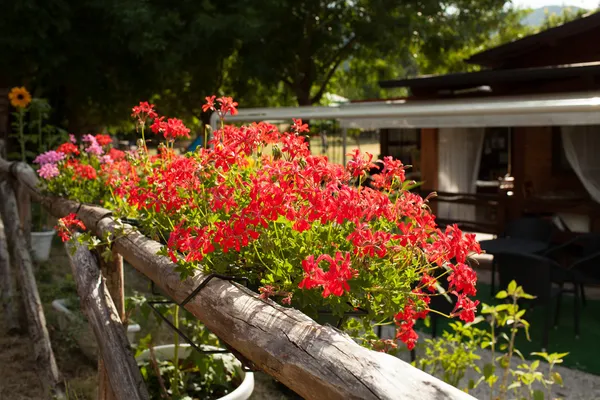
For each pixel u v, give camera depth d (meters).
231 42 15.66
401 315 2.22
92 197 4.69
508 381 5.26
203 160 2.58
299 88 17.94
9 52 14.00
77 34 14.91
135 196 2.92
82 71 14.94
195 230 2.34
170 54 14.33
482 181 12.28
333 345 1.60
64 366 5.09
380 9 16.50
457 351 4.00
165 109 18.97
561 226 9.70
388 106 9.91
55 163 5.73
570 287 8.91
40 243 8.39
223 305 2.12
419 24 16.64
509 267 6.46
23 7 13.41
